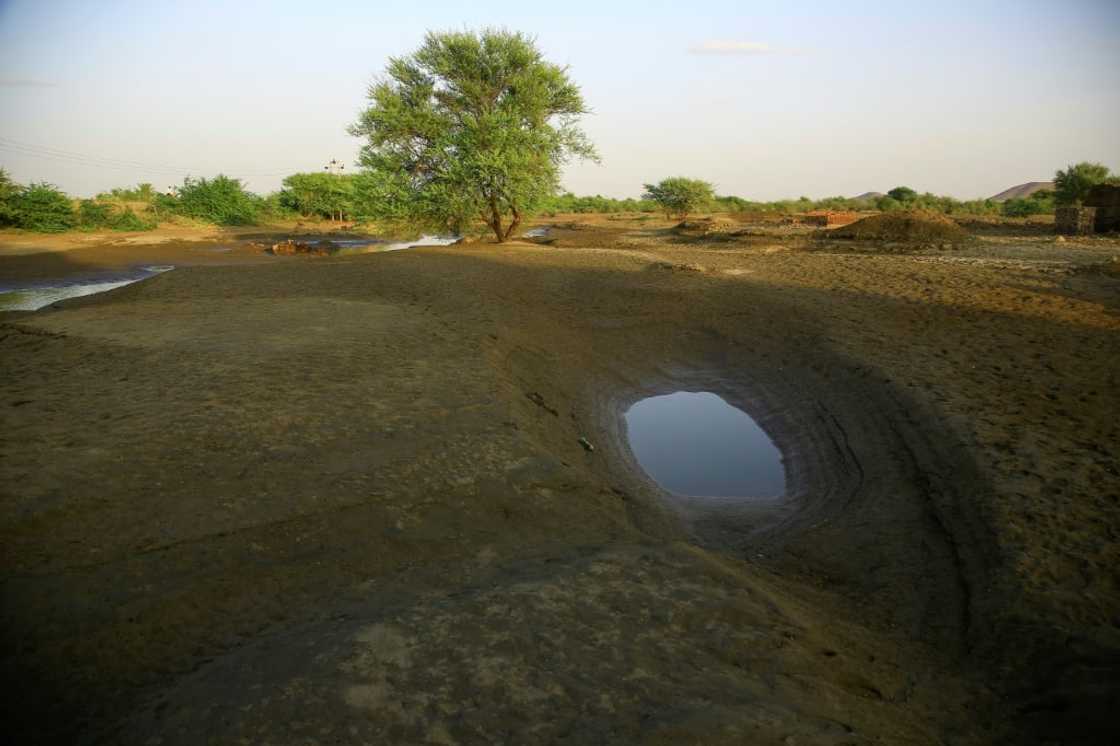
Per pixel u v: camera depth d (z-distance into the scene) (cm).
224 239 4238
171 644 370
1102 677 359
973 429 716
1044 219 4441
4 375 808
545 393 950
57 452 572
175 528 473
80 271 2669
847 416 853
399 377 835
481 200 2962
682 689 322
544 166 2970
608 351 1228
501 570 459
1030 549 497
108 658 353
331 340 993
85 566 425
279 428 647
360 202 3034
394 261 2216
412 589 429
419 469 593
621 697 313
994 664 391
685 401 1051
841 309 1352
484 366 911
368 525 502
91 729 302
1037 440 680
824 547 570
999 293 1464
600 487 649
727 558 557
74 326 1096
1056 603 433
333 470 575
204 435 618
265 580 432
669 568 454
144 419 650
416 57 2988
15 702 320
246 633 383
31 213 3906
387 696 308
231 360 861
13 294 2128
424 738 283
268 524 488
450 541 501
